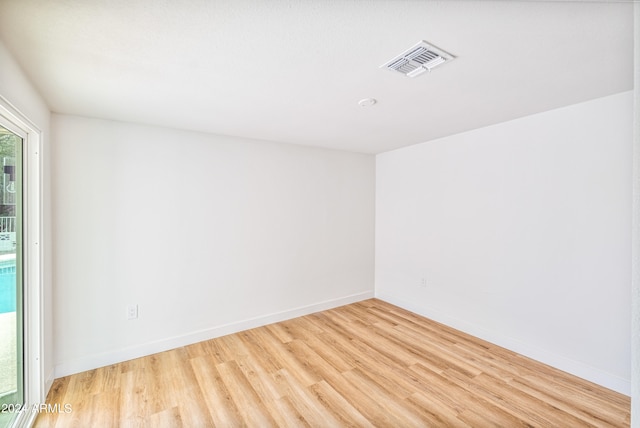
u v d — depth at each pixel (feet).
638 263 2.06
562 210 8.09
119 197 8.66
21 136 6.12
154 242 9.21
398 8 3.93
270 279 11.55
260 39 4.67
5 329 5.76
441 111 8.18
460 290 10.82
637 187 2.06
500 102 7.52
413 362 8.65
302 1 3.78
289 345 9.75
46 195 7.06
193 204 9.86
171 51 5.00
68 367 7.95
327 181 13.03
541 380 7.72
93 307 8.32
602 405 6.75
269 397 7.09
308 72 5.79
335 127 9.66
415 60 5.35
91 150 8.27
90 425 6.16
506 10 3.97
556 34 4.53
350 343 9.87
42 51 4.93
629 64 5.48
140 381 7.71
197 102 7.31
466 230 10.55
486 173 9.87
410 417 6.43
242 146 10.82
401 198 13.17
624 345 7.11
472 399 7.00
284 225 11.86
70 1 3.73
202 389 7.39
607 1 3.78
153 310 9.22
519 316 9.10
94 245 8.31
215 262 10.31
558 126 8.09
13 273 6.04
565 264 8.06
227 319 10.59
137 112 7.95
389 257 13.88
